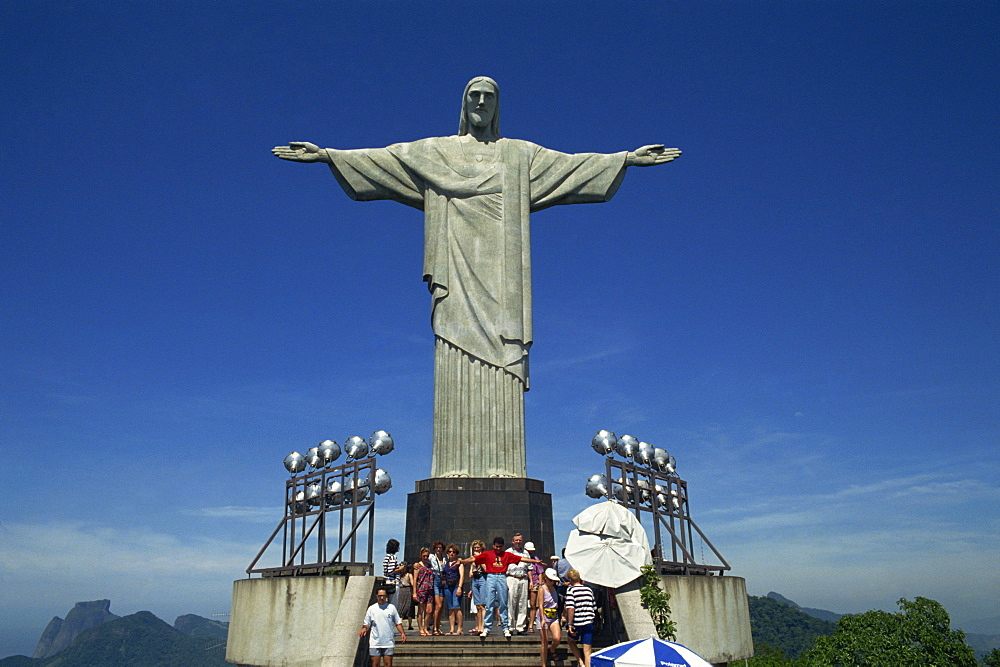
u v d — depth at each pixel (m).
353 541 23.83
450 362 28.97
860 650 35.69
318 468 26.75
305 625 22.53
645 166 32.03
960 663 34.62
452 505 26.75
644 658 16.02
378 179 30.64
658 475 27.34
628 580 21.03
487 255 29.83
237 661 24.05
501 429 28.36
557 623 18.28
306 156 30.41
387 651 17.62
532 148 31.50
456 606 20.72
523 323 29.36
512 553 20.81
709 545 27.52
